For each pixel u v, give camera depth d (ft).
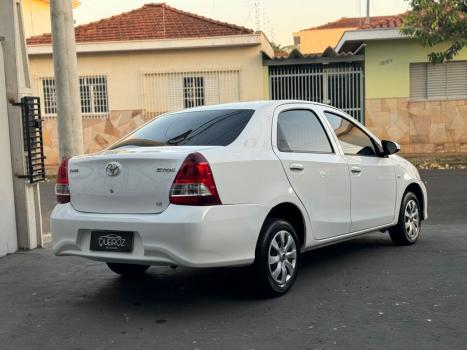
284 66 62.18
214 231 14.57
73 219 15.99
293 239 17.11
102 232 15.56
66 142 27.48
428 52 59.98
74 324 15.15
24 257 22.88
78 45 62.44
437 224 27.50
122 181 15.38
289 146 17.61
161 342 13.65
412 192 23.80
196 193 14.52
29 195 24.09
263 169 16.16
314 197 17.90
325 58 60.39
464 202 33.04
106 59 63.77
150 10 68.95
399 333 13.71
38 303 17.06
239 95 62.44
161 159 14.88
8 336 14.46
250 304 16.20
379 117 61.31
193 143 16.44
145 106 63.82
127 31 65.62
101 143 64.69
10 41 23.36
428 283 17.70
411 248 22.57
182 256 14.33
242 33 61.82
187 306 16.28
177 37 62.69
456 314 14.92
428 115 60.90
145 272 20.24
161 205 14.83
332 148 19.33
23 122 23.61
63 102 27.35
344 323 14.47
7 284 19.17
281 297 16.72
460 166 50.08
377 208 20.98
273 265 16.52
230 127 16.79
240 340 13.58
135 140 17.74
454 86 60.70
